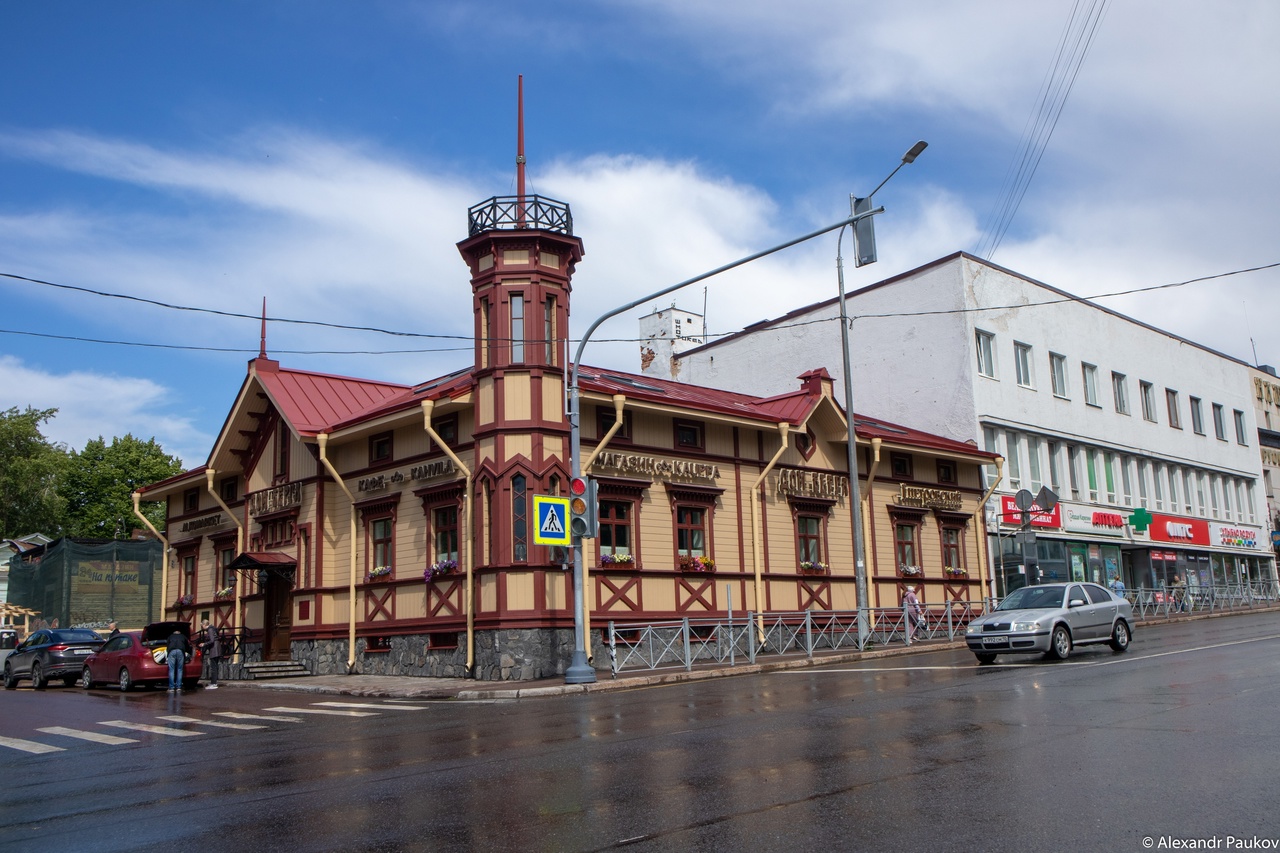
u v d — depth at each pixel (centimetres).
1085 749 995
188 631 2770
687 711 1498
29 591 4925
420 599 2598
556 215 2538
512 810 847
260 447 3256
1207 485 5422
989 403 3975
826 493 3116
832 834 722
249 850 763
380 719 1650
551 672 2319
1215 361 5731
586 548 2448
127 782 1102
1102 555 4469
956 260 4009
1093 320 4738
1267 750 951
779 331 4666
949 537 3547
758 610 2811
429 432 2444
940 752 1016
